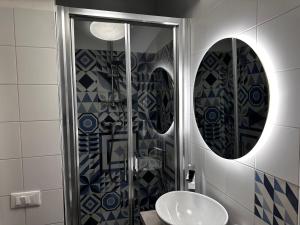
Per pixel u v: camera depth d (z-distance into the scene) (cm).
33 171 141
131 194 189
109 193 186
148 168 192
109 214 187
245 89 118
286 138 96
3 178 136
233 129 128
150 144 192
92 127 178
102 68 176
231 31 128
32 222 143
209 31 149
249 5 114
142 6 231
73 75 159
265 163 107
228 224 135
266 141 107
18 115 136
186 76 179
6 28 132
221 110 138
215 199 148
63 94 150
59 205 148
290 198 94
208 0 150
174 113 187
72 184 158
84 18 162
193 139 175
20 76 135
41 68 139
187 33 177
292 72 92
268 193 106
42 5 137
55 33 140
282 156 98
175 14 201
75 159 159
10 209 139
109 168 185
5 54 132
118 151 186
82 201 179
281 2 96
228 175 134
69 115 154
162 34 185
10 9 132
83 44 169
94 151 180
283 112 97
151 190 194
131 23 175
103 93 179
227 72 131
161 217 126
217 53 140
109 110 181
